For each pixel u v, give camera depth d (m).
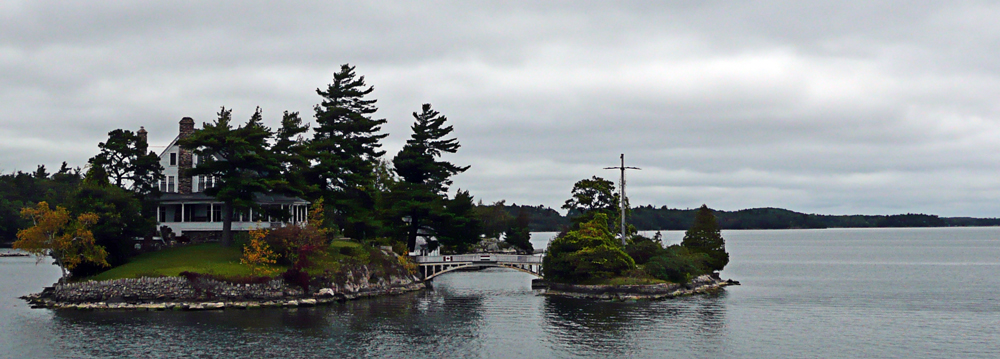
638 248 102.38
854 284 116.06
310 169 101.81
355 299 87.75
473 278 133.50
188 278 77.75
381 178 142.00
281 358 55.81
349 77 111.06
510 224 187.25
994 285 114.50
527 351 59.19
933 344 62.06
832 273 144.38
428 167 118.44
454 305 84.31
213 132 87.12
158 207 97.75
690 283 100.50
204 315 73.06
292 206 100.88
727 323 71.81
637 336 65.12
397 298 91.12
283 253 85.94
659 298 90.88
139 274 78.25
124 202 87.06
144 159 104.56
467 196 115.81
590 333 66.50
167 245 93.25
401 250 107.25
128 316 71.94
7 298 87.19
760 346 61.09
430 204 111.44
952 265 170.38
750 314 77.50
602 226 103.00
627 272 96.44
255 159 87.81
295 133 97.50
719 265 115.50
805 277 133.38
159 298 76.81
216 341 61.09
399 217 112.62
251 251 83.56
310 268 84.31
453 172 123.00
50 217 79.50
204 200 96.75
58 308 76.56
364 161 108.12
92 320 69.69
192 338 62.16
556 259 98.75
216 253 87.38
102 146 107.50
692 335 65.56
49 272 137.50
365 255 95.12
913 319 75.00
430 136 121.62
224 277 78.81
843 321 73.31
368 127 109.00
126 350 57.72
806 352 58.97
